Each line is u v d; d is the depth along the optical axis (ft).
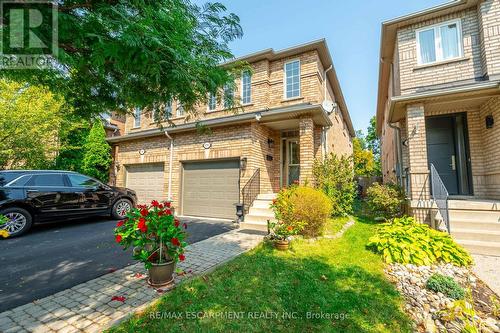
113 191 26.25
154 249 10.61
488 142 20.85
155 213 10.80
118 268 12.80
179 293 9.81
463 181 23.11
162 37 8.30
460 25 22.95
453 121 24.07
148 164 36.73
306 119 25.66
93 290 10.21
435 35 23.97
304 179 25.18
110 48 7.25
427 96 19.88
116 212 26.43
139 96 11.10
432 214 19.25
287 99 31.17
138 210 10.96
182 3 9.12
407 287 10.96
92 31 7.35
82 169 39.93
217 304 9.05
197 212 30.76
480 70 21.63
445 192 16.88
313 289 10.34
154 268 10.28
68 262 13.66
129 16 7.84
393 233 16.01
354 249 15.96
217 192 29.53
